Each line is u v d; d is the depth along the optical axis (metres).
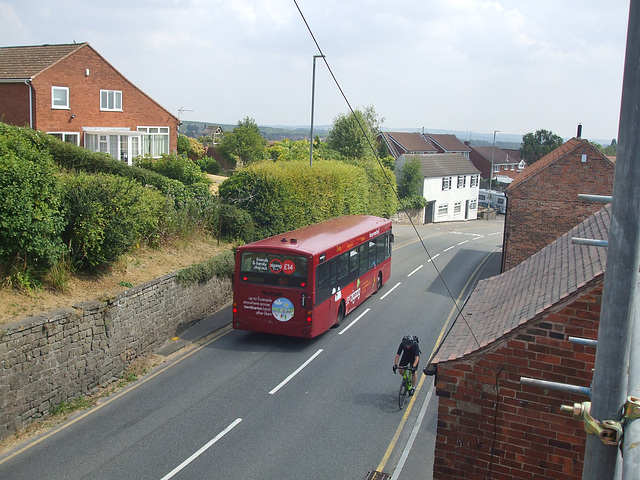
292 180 26.16
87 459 9.87
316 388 13.41
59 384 11.76
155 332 15.51
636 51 3.19
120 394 12.79
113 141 32.31
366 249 21.16
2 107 28.11
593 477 3.47
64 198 13.90
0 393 10.36
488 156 86.44
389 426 11.59
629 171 3.27
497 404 7.20
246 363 14.91
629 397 3.26
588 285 6.59
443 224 55.91
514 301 8.82
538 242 24.12
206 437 10.83
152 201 18.12
